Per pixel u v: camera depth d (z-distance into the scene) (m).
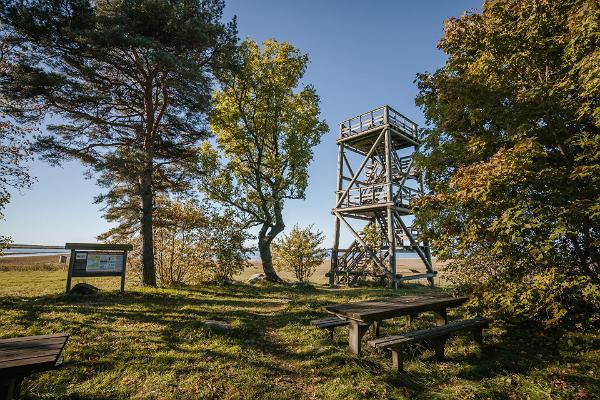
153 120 13.60
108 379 4.15
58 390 3.81
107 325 6.49
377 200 16.97
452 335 6.10
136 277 15.70
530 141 4.75
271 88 18.66
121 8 11.20
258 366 4.77
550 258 5.15
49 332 5.85
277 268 20.42
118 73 13.29
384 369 4.70
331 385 4.20
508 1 6.14
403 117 17.84
